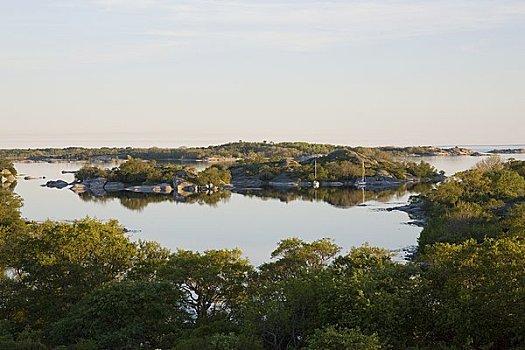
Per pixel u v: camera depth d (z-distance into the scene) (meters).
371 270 39.38
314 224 118.94
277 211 143.25
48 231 50.53
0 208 89.69
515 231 62.78
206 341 33.50
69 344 37.88
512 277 34.25
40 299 44.47
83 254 47.78
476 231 82.94
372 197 179.12
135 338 37.25
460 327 33.12
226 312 43.28
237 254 49.34
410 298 34.94
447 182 138.12
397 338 32.94
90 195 190.50
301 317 35.28
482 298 33.94
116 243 49.25
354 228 112.62
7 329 40.47
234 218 130.00
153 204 162.00
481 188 128.62
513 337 33.31
